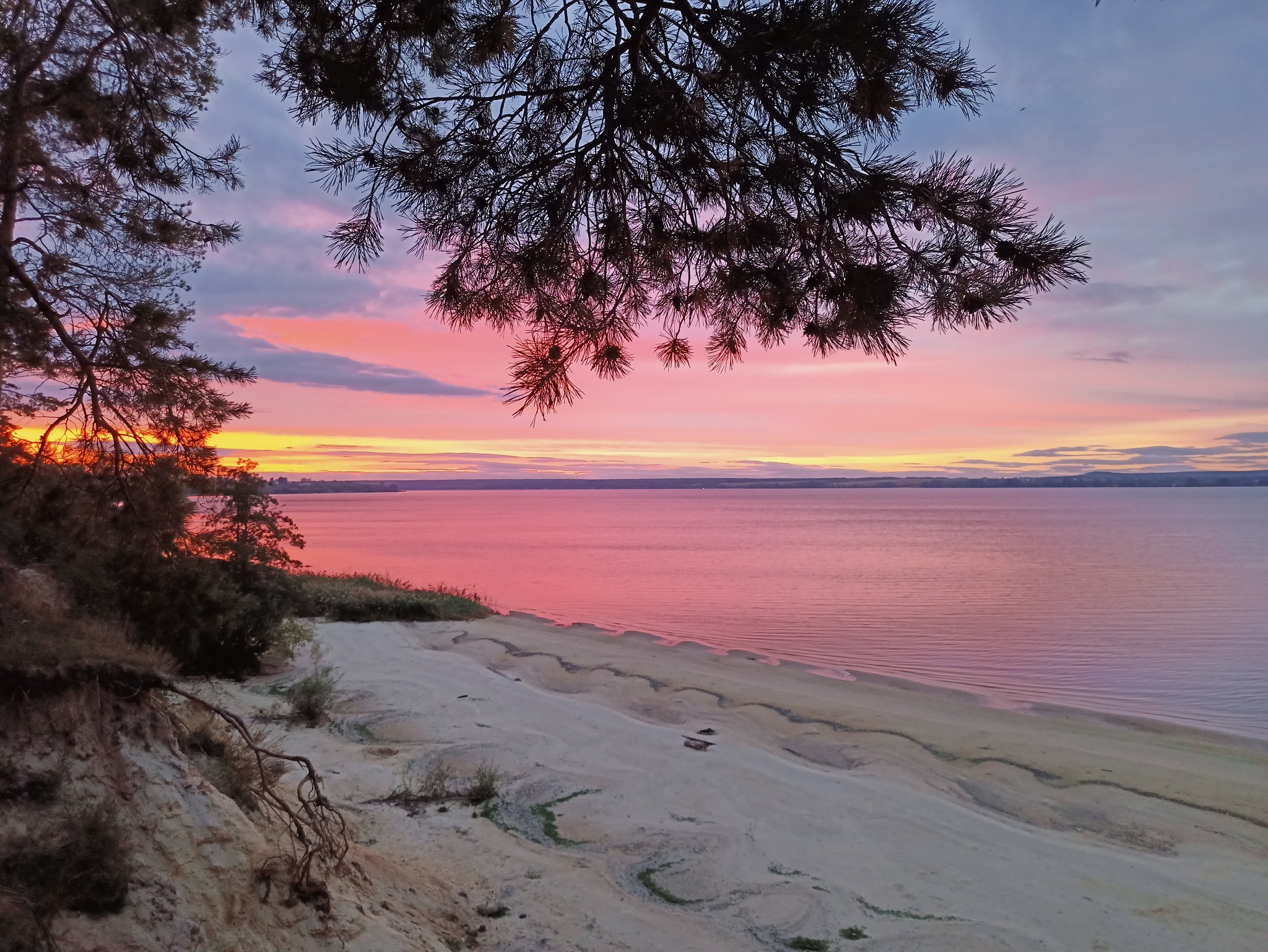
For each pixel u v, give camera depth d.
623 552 69.88
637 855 6.72
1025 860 7.18
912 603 33.78
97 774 3.42
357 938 3.96
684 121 3.21
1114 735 12.66
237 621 11.95
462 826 7.07
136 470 7.73
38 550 7.30
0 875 2.91
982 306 2.88
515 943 5.00
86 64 6.86
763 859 6.77
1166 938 5.80
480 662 16.08
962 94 2.76
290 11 3.42
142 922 3.12
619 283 3.81
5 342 6.44
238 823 3.86
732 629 25.56
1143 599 35.81
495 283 3.79
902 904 6.09
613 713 11.91
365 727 10.43
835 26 2.58
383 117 3.53
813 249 3.26
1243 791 9.69
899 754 10.60
